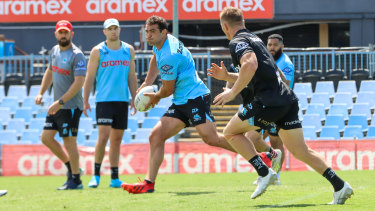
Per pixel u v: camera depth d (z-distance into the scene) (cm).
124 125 2845
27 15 6462
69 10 6431
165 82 2222
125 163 4266
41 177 4156
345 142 4144
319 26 7200
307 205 1747
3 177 4178
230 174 4047
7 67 6012
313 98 5269
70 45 2688
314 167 1778
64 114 2678
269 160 2183
